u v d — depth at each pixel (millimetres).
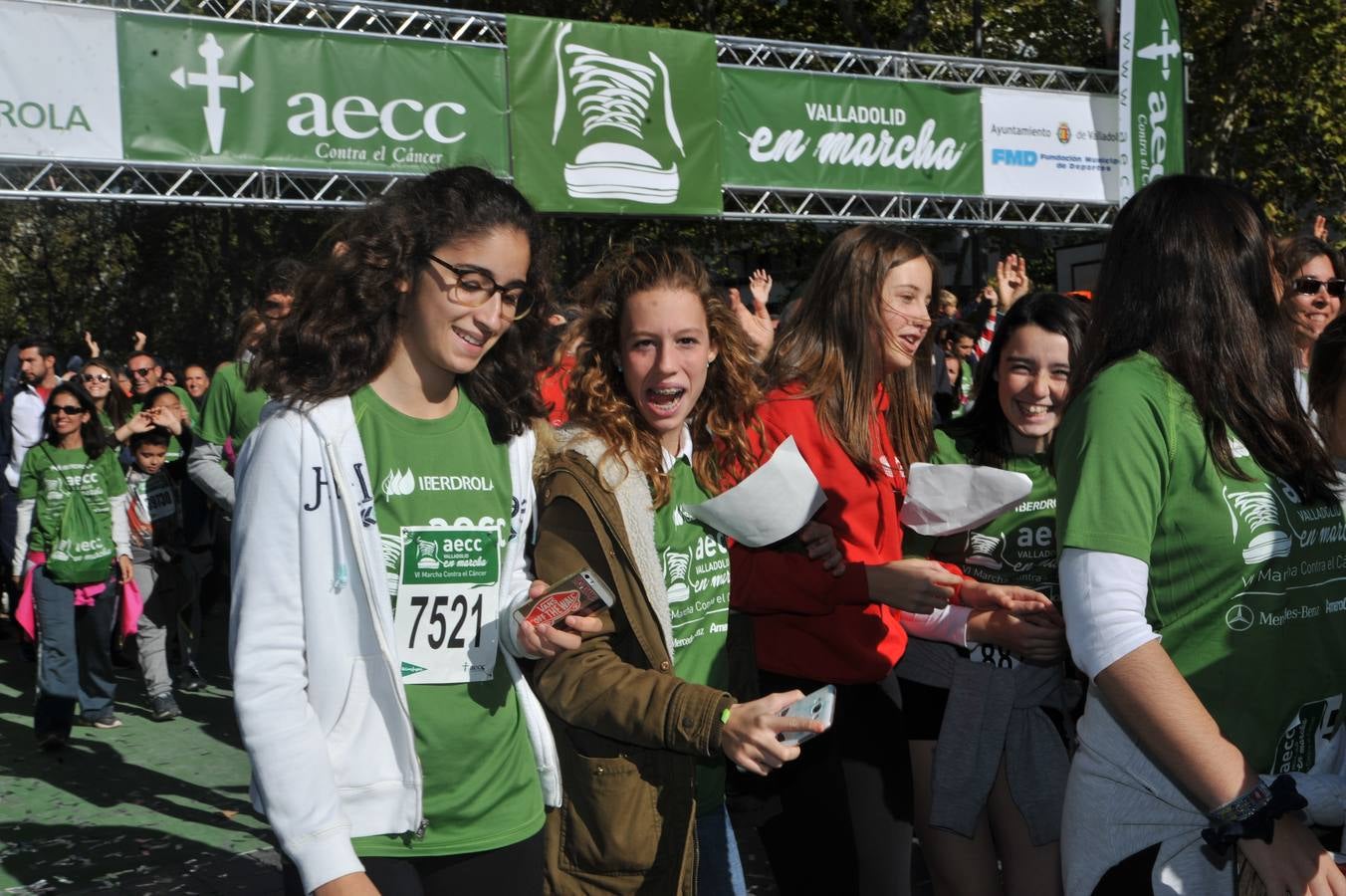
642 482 2281
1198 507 1753
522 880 2023
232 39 8109
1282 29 17938
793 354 2773
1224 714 1789
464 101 8820
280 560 1809
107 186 7918
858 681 2652
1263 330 1817
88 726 6930
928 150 10664
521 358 2094
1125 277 1875
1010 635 2875
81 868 4699
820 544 2512
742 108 9852
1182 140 11469
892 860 2625
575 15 17297
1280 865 1676
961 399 7203
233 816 5312
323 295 1881
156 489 7109
